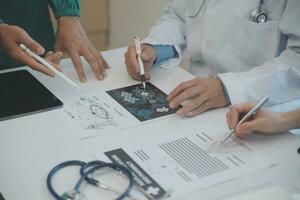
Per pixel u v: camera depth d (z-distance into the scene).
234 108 0.87
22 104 0.96
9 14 1.34
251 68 1.17
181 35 1.36
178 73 1.16
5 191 0.68
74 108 0.95
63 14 1.23
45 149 0.79
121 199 0.65
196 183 0.70
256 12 1.17
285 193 0.68
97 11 2.65
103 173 0.71
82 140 0.83
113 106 0.97
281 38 1.16
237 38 1.21
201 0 1.30
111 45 2.78
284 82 1.02
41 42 1.40
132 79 1.11
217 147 0.81
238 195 0.68
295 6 1.07
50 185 0.68
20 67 1.17
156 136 0.84
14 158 0.77
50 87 1.05
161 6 2.10
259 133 0.85
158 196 0.66
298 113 0.85
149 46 1.22
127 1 2.45
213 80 1.00
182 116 0.93
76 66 1.12
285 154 0.79
